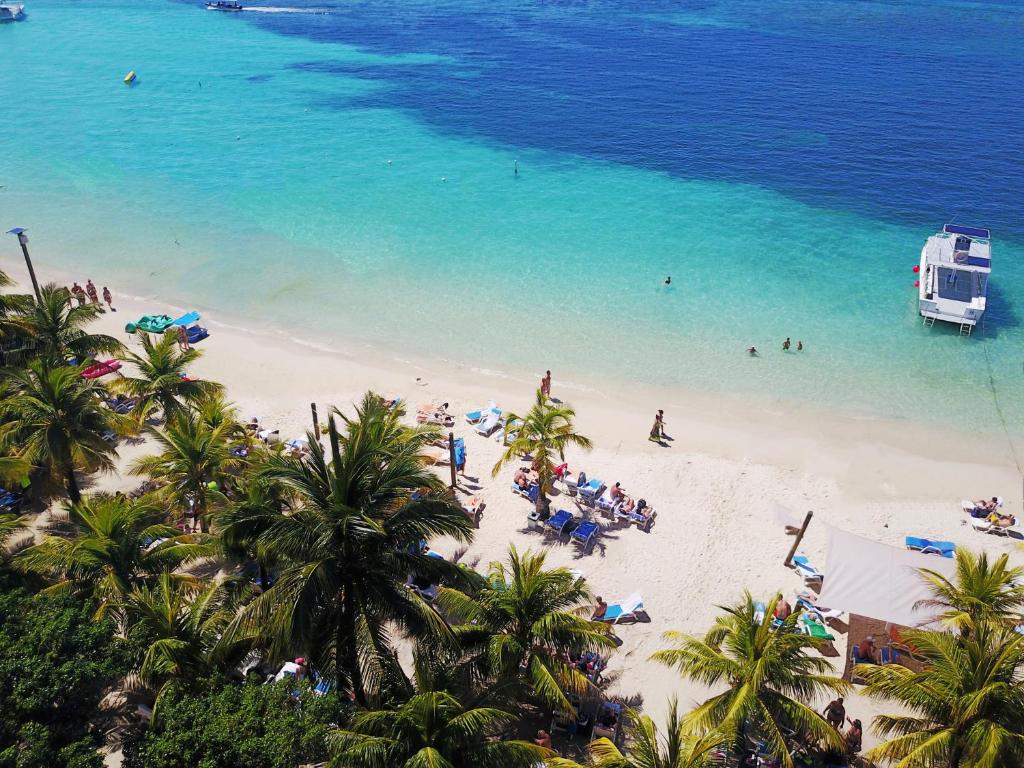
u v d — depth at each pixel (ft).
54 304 106.01
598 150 245.24
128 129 261.24
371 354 137.69
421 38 416.46
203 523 86.38
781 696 62.75
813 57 372.99
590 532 93.35
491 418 117.29
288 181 217.77
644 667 77.77
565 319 149.18
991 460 113.19
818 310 152.76
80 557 68.08
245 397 124.26
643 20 474.08
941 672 60.49
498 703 64.59
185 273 165.99
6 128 260.83
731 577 89.92
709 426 119.24
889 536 97.81
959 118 276.21
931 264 153.17
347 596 58.34
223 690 56.80
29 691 54.08
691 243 181.16
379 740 50.83
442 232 186.50
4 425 85.10
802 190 213.66
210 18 482.69
